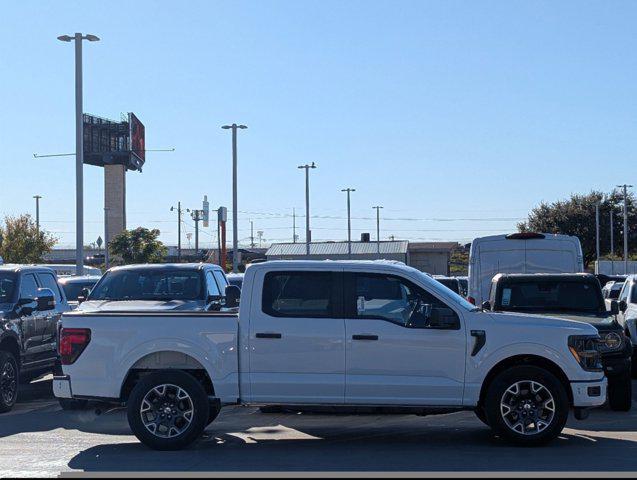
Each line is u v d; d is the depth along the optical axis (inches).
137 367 389.4
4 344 521.7
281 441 411.2
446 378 379.9
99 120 2657.5
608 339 494.6
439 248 2657.5
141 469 346.0
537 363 387.9
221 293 621.3
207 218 2301.9
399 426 458.6
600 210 2933.1
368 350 379.9
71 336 389.4
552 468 343.0
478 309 398.3
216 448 391.5
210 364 383.6
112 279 592.1
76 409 535.8
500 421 380.8
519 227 3056.1
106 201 2647.6
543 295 550.0
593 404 381.4
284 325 382.6
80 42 1019.3
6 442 413.4
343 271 389.4
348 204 2669.8
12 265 586.2
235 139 1652.3
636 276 720.3
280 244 2738.7
